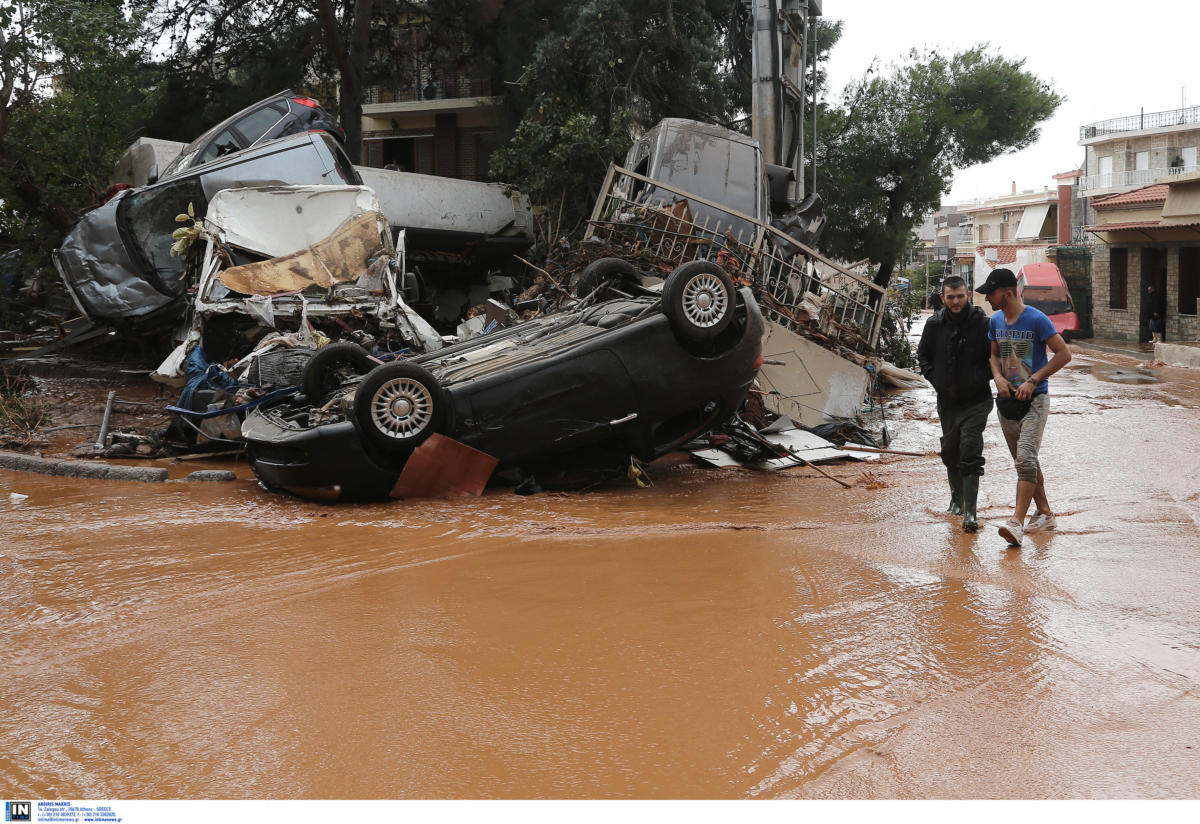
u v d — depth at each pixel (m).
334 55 20.22
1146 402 15.11
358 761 3.43
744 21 21.20
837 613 4.95
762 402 10.73
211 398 10.31
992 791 3.21
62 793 3.25
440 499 8.20
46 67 17.98
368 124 31.16
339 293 11.55
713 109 22.69
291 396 9.90
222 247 11.77
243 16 22.31
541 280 13.30
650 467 9.85
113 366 15.82
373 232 12.19
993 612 4.95
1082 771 3.34
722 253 11.85
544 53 19.36
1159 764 3.38
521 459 8.37
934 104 25.59
